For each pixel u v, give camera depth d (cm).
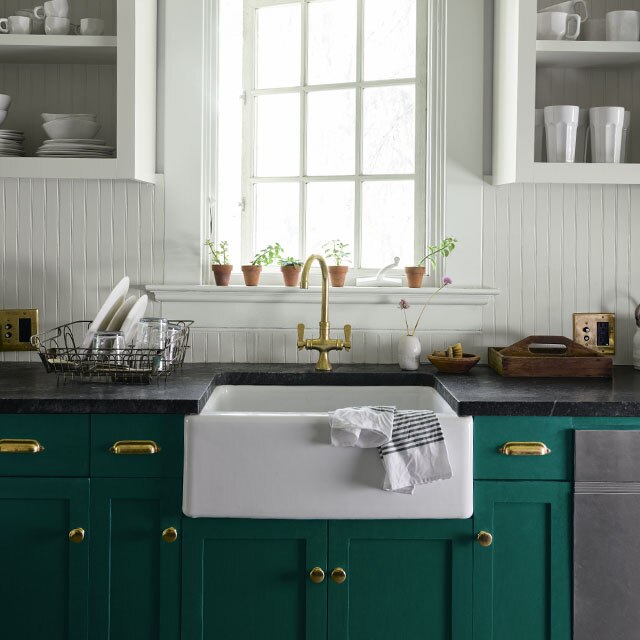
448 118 268
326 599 204
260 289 269
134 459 204
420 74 277
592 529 204
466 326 271
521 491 205
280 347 273
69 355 231
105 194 270
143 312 250
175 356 251
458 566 204
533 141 237
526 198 269
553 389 222
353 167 285
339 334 272
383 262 284
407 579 204
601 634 205
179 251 271
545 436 205
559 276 270
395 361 271
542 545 205
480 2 266
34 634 206
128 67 239
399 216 282
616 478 204
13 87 271
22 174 241
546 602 205
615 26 244
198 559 204
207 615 205
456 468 201
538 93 267
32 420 204
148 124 260
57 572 205
